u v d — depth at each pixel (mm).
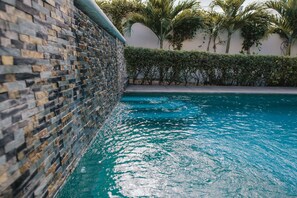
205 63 11555
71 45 3012
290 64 11789
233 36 15289
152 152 4117
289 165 3793
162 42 13992
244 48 15477
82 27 3627
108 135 4941
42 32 2094
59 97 2539
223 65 11672
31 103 1854
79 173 3230
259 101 9203
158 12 13031
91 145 4125
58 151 2506
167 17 13273
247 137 5098
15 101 1605
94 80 4469
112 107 6840
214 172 3471
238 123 6148
